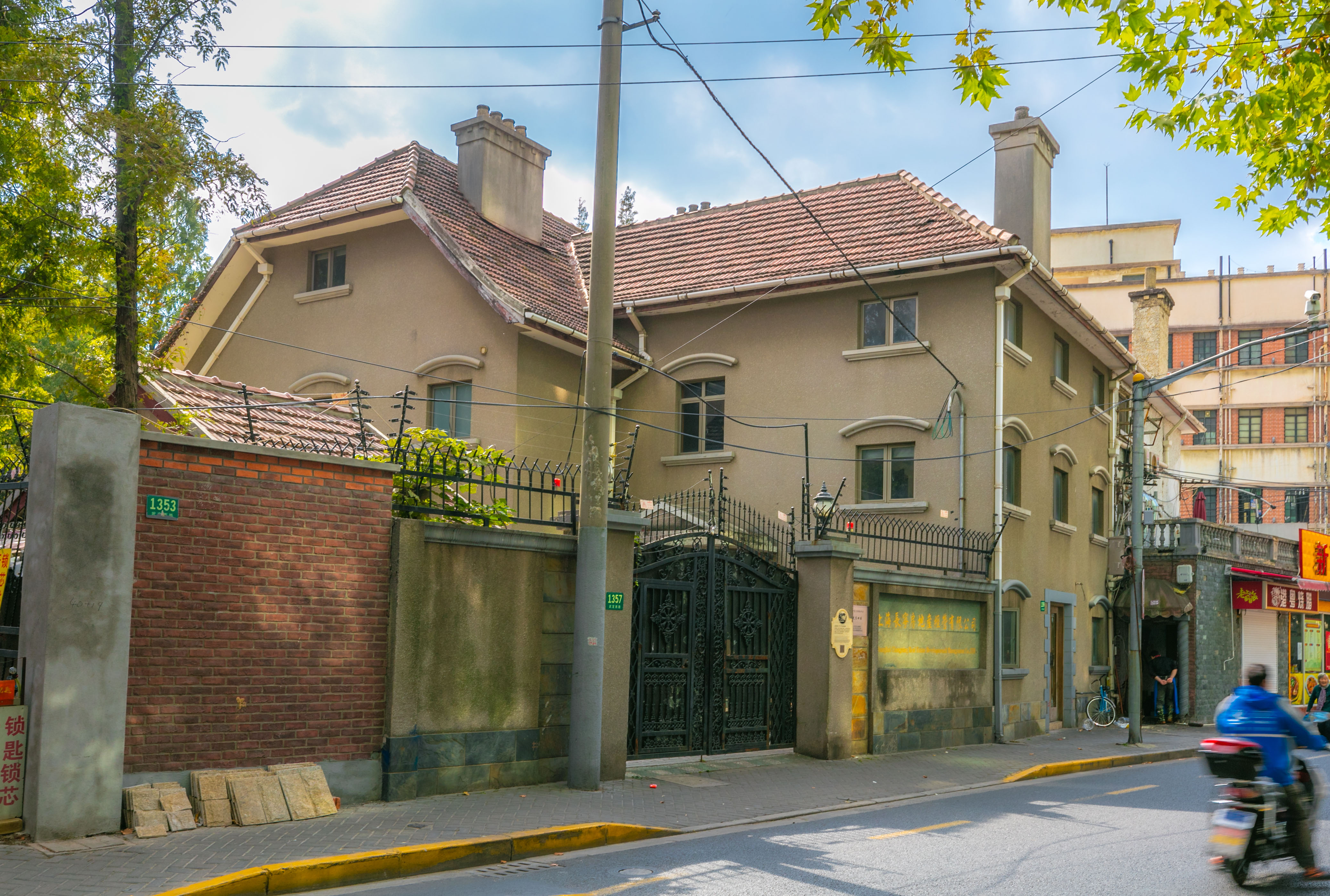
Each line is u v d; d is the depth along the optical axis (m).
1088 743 19.25
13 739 8.12
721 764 13.63
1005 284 18.38
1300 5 9.04
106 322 11.38
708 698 13.75
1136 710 19.47
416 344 19.17
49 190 11.14
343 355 20.14
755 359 20.44
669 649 13.38
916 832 10.10
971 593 18.03
